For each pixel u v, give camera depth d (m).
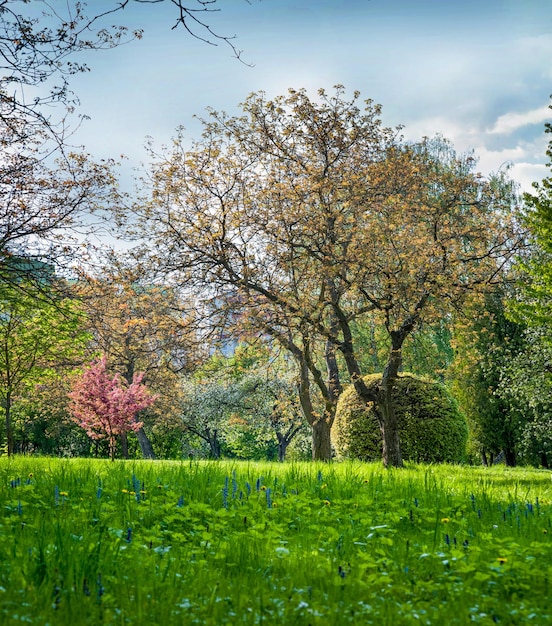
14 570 4.65
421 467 18.56
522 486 13.91
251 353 19.78
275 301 18.52
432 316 17.41
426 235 17.61
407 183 19.59
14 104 11.34
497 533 7.03
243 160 19.75
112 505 7.65
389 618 3.93
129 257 18.69
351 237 18.17
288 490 9.49
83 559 4.70
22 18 9.62
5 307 21.75
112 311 22.48
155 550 5.27
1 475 10.79
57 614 3.81
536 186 19.67
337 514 7.64
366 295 17.81
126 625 3.77
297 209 17.91
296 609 4.01
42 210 15.49
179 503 7.24
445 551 5.89
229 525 6.85
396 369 18.31
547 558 5.73
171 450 55.00
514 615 4.12
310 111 19.50
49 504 7.90
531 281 20.52
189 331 19.30
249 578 4.95
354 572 4.97
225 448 57.56
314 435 21.61
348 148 20.23
